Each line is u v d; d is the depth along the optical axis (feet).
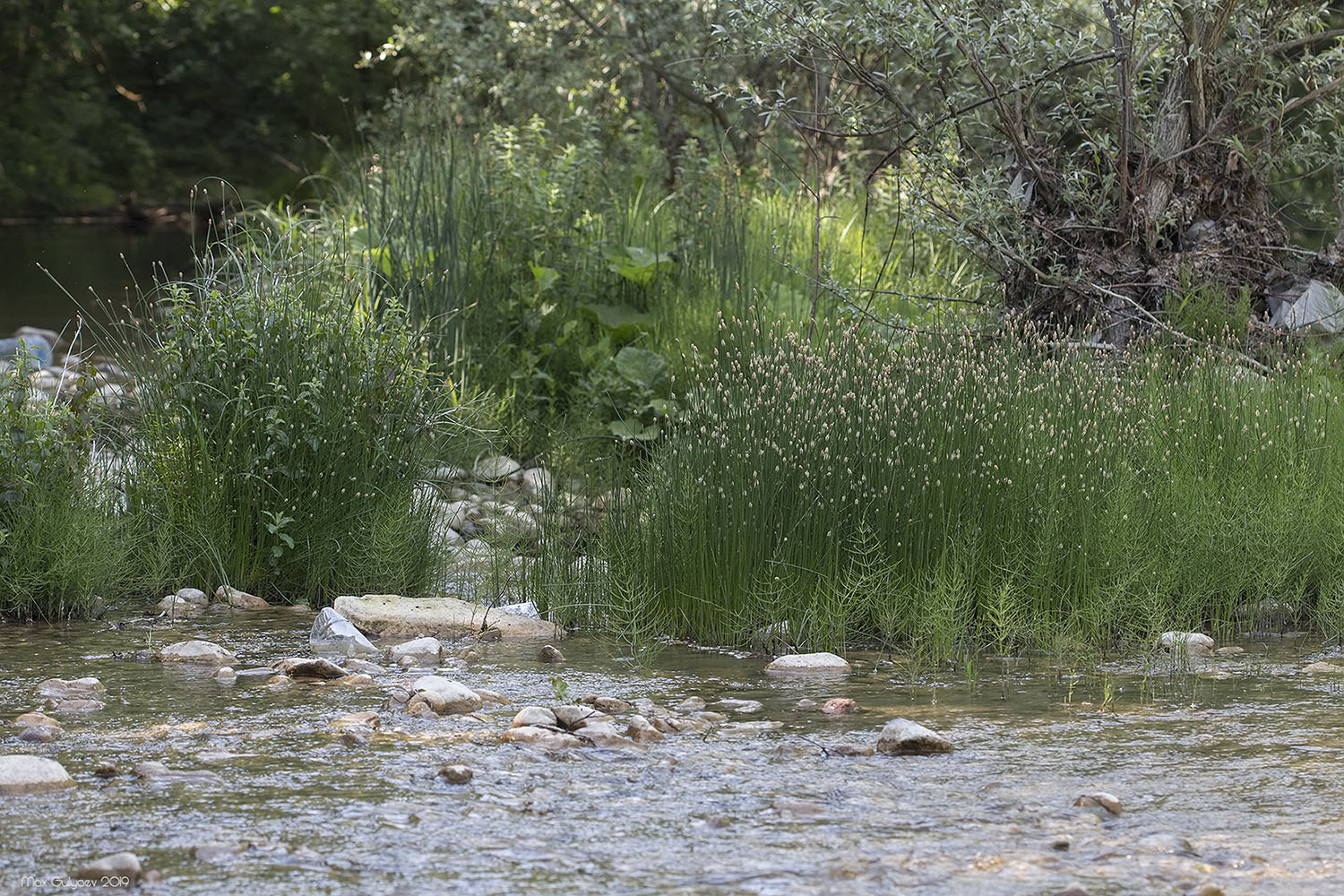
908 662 23.09
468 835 14.10
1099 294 37.81
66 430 28.30
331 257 40.06
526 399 39.88
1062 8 39.83
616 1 60.95
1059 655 23.07
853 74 42.09
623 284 44.24
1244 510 26.78
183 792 15.43
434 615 25.76
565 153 48.67
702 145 61.52
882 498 25.59
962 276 46.14
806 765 16.80
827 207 53.57
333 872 13.07
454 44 66.33
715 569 25.61
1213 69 38.14
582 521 30.45
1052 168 39.40
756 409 26.66
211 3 172.35
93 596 26.63
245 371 29.17
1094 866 13.29
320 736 17.85
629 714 19.56
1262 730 18.56
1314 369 33.14
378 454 29.27
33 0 165.89
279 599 28.30
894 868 13.21
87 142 164.86
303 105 172.65
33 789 15.39
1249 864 13.37
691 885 12.78
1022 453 26.40
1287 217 43.80
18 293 78.48
